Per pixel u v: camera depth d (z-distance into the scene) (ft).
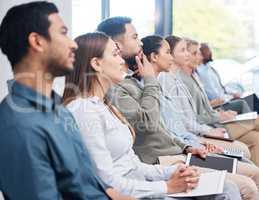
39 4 4.19
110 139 5.57
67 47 4.29
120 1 13.87
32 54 4.11
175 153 7.62
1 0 7.00
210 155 7.52
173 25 15.15
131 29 7.60
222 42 15.10
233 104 12.51
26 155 3.73
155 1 14.69
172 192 5.58
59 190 4.12
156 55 8.32
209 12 15.16
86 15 12.73
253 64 14.76
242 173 7.39
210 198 5.81
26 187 3.74
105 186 4.90
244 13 15.07
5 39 4.12
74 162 4.20
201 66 12.76
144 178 6.18
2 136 3.78
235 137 10.40
